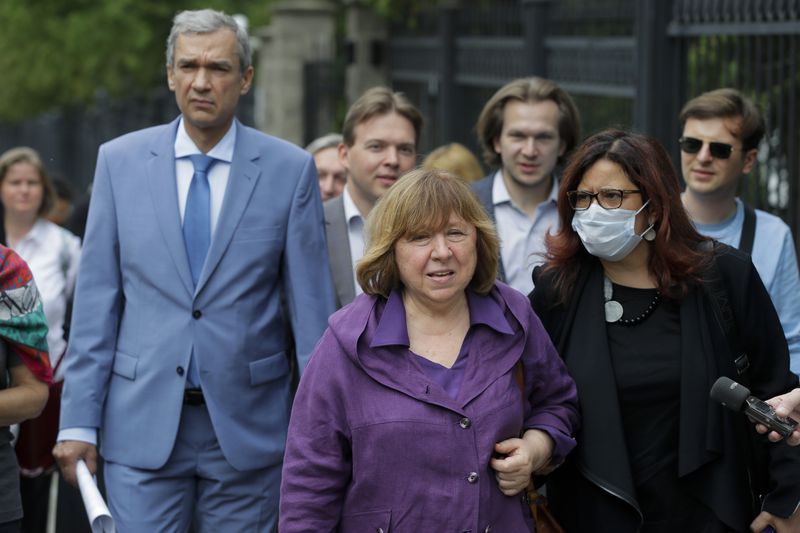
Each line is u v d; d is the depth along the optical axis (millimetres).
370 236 7980
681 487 8188
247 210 10047
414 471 7570
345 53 28984
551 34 19891
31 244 14883
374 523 7645
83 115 52562
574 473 8430
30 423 13266
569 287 8539
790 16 13828
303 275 10164
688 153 10727
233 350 9867
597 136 8391
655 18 15703
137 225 9953
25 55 47031
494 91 22438
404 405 7609
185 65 9875
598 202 8227
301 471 7820
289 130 31047
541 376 8125
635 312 8367
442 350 7852
